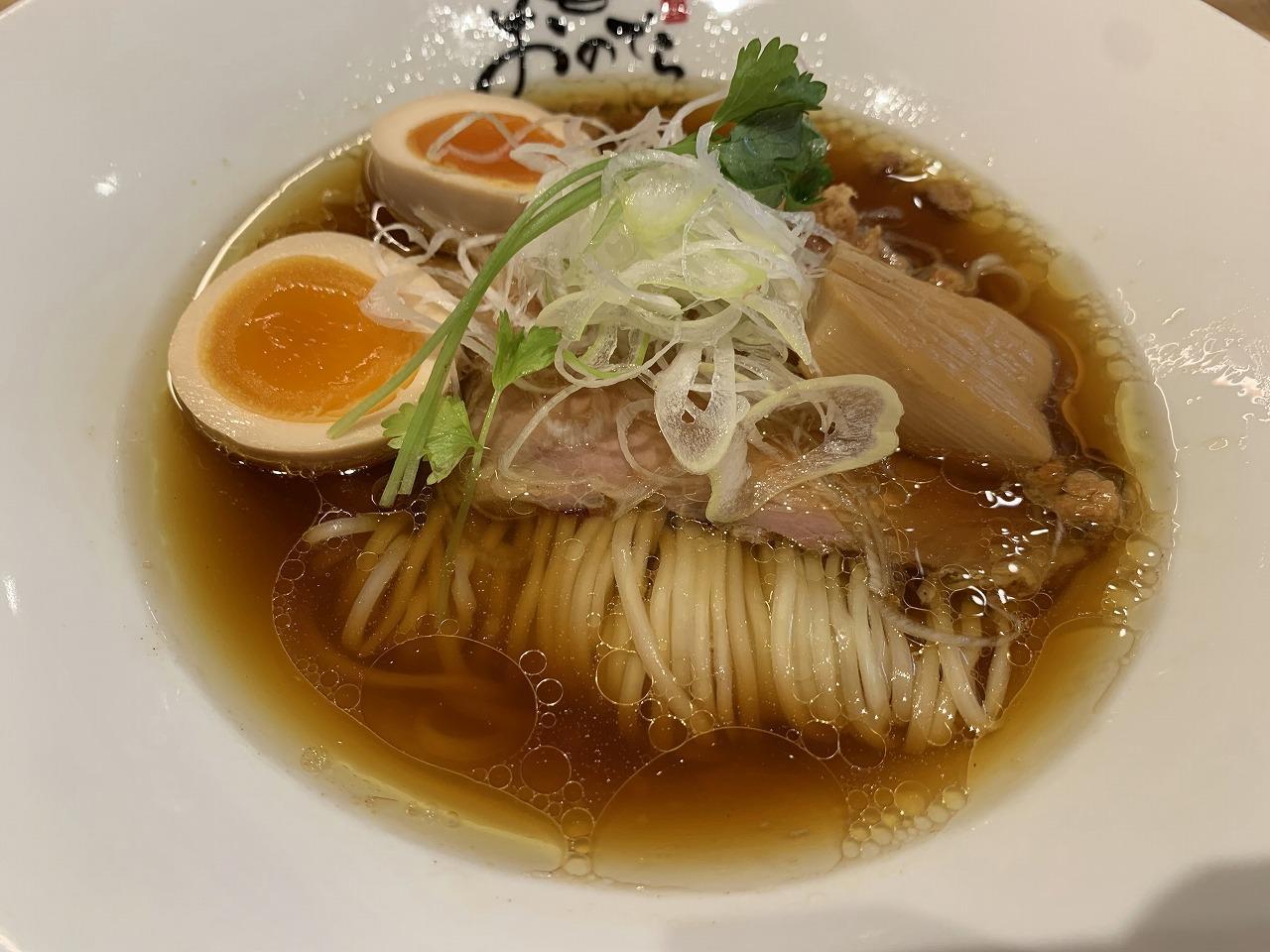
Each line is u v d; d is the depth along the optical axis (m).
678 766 0.15
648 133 0.17
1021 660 0.16
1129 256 0.19
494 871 0.13
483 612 0.16
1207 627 0.14
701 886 0.13
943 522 0.16
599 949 0.12
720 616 0.16
